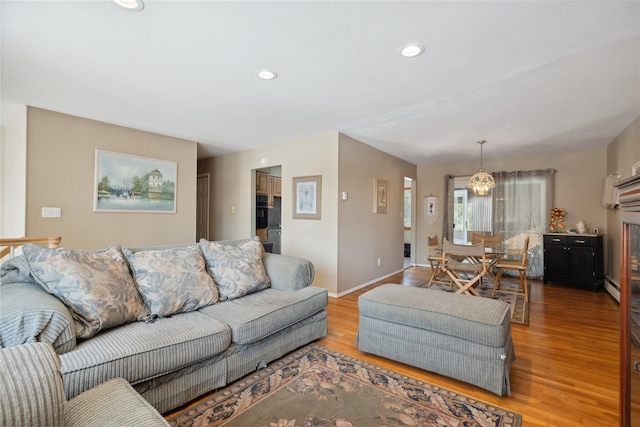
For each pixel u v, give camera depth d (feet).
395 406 5.91
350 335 9.36
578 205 16.97
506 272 18.90
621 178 13.26
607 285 14.97
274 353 7.45
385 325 7.60
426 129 13.08
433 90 9.10
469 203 20.26
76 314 5.50
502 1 5.32
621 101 9.82
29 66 7.72
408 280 17.04
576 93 9.21
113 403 3.51
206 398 6.07
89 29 6.17
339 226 13.73
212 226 19.30
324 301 8.78
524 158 18.56
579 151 16.98
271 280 9.11
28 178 10.36
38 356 2.63
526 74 8.06
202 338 5.84
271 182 20.61
